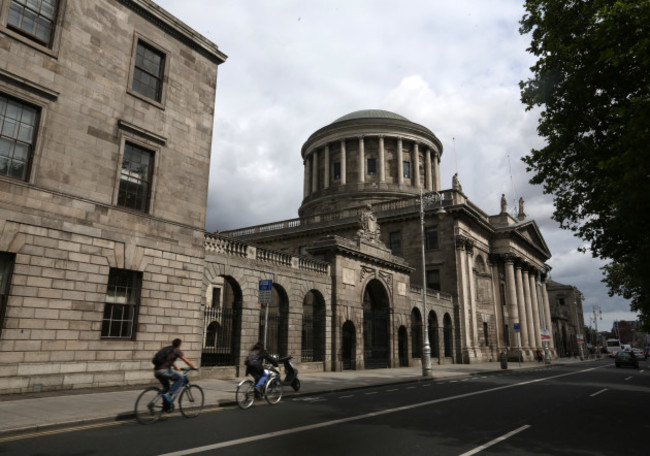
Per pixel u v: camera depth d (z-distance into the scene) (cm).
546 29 1423
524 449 819
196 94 2003
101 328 1539
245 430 927
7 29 1373
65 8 1538
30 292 1362
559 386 2097
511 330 5253
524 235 6053
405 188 6122
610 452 809
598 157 1339
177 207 1853
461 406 1357
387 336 3272
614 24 1157
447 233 4491
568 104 1419
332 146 6644
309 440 844
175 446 780
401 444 829
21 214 1363
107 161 1614
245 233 5400
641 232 1383
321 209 6319
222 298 4634
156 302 1720
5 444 780
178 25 1916
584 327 12081
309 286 2605
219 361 2217
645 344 16950
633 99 1071
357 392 1738
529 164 1603
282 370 2341
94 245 1543
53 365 1394
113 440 822
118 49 1698
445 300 4222
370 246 3172
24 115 1422
